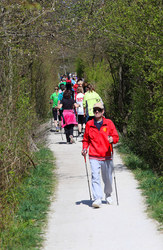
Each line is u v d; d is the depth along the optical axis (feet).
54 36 36.60
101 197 30.12
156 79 37.73
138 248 22.07
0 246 22.31
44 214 28.73
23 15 32.60
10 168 31.42
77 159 49.29
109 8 42.39
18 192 31.30
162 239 23.25
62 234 24.79
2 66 35.50
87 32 40.68
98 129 30.40
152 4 37.58
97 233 24.70
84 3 38.24
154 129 39.81
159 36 36.76
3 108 34.22
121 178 38.86
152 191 32.89
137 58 39.88
